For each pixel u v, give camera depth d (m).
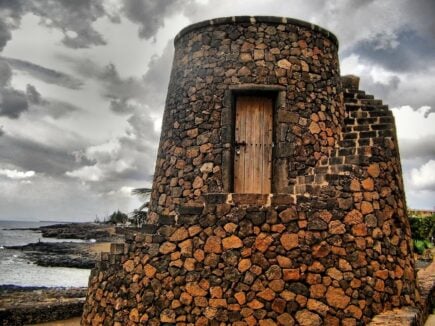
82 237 61.16
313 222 6.77
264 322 6.41
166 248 6.97
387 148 7.66
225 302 6.55
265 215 6.77
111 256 7.44
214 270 6.70
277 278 6.55
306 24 9.66
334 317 6.45
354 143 8.78
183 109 9.58
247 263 6.63
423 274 10.97
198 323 6.57
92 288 7.71
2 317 9.99
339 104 9.95
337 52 10.50
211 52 9.53
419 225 22.20
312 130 9.11
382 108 10.25
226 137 8.94
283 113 8.98
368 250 6.85
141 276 7.01
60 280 22.44
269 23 9.46
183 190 9.06
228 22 9.52
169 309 6.73
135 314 6.89
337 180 7.06
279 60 9.28
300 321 6.40
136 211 18.62
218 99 9.21
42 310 10.45
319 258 6.64
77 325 9.92
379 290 6.75
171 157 9.49
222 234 6.80
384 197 7.27
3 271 25.56
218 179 8.78
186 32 10.07
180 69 10.04
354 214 6.93
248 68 9.21
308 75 9.40
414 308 6.85
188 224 6.96
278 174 8.74
